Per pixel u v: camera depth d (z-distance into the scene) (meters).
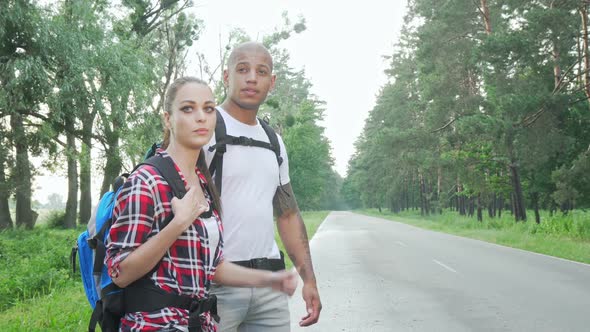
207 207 2.22
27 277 10.70
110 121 24.05
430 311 8.22
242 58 3.06
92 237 2.23
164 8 34.59
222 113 3.09
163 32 36.97
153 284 2.11
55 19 21.34
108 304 2.13
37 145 27.25
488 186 37.34
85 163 26.27
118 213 2.11
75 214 40.62
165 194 2.13
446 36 40.00
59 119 22.11
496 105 29.44
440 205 61.53
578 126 33.31
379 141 47.53
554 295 9.50
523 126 28.72
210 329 2.22
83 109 22.56
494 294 9.66
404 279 11.70
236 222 2.89
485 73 35.38
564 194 26.92
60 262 13.05
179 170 2.23
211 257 2.27
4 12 19.31
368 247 20.28
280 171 3.24
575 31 28.84
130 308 2.12
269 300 2.96
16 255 16.64
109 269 2.06
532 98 27.36
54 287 10.53
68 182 40.53
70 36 20.89
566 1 26.81
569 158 33.94
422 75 44.00
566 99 27.44
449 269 13.34
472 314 7.95
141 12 31.88
